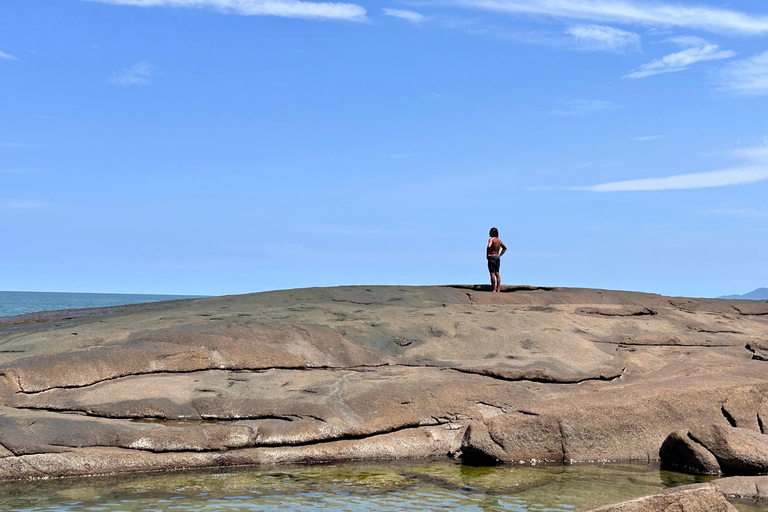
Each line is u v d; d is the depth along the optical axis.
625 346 14.19
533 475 9.30
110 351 11.03
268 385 10.88
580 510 6.84
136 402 9.94
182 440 9.13
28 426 8.88
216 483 8.48
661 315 17.19
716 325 16.97
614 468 9.82
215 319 13.22
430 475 9.16
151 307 17.20
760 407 11.00
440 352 12.92
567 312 16.11
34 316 16.95
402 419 10.34
